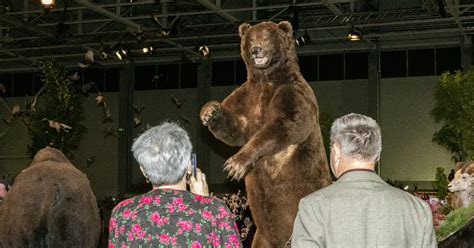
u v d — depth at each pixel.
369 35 19.08
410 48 20.44
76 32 20.55
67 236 4.68
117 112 23.61
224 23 17.72
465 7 16.14
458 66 19.92
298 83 4.49
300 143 4.31
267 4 17.84
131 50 20.33
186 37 18.50
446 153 19.84
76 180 4.87
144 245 2.57
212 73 22.64
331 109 21.22
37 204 4.69
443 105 15.12
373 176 2.70
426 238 2.62
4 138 24.95
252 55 4.50
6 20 16.20
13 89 24.94
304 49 21.41
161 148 2.68
